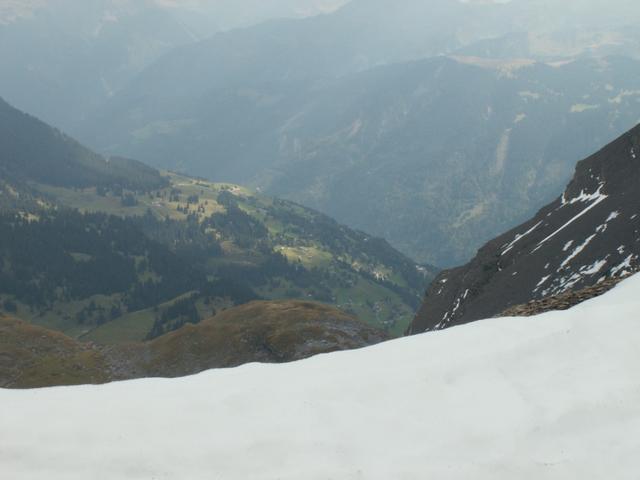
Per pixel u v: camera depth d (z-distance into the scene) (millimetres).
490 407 16922
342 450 15688
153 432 17281
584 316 21125
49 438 17266
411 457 15055
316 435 16406
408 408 17453
